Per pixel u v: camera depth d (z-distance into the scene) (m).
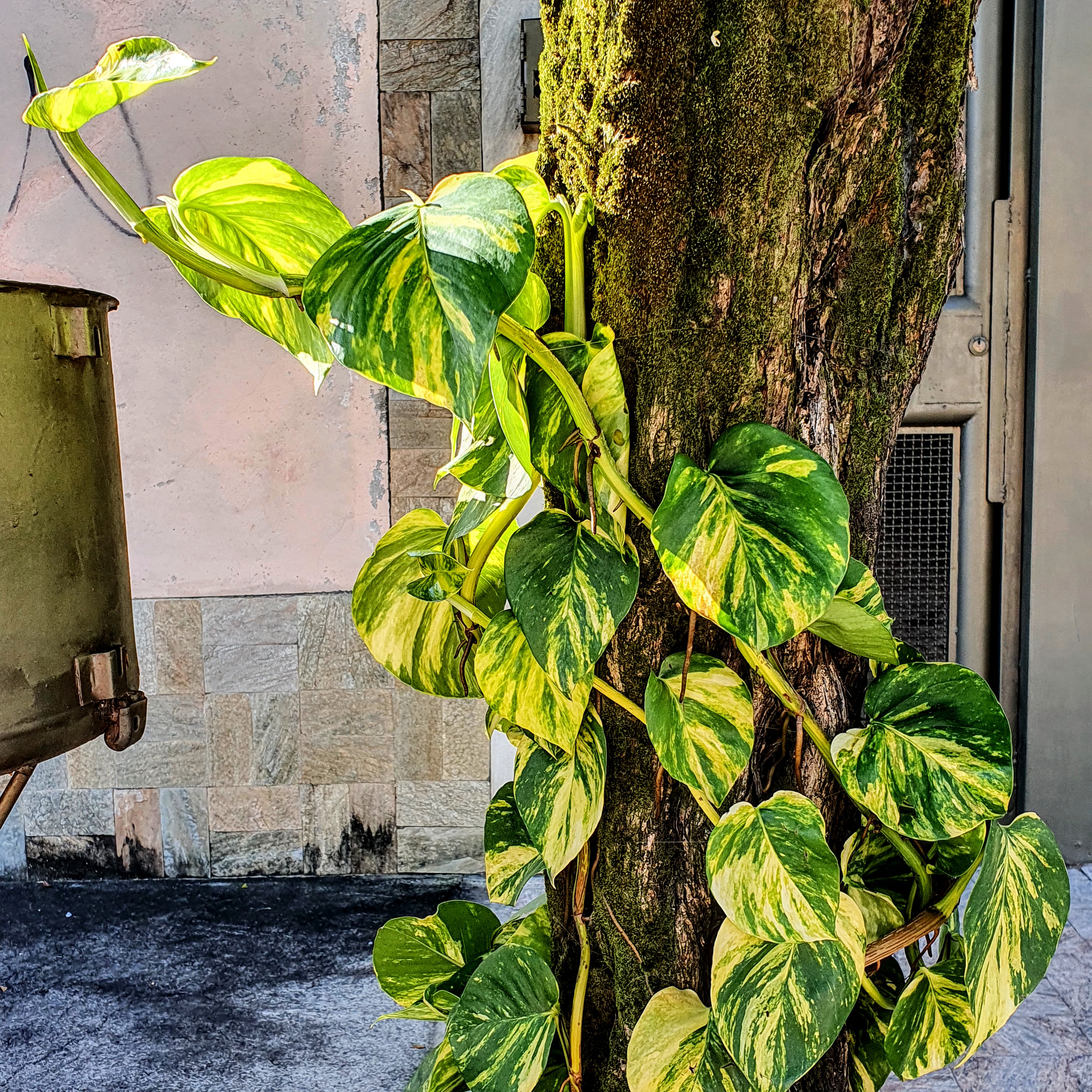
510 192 0.51
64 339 0.90
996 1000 0.75
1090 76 2.01
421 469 2.17
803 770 0.81
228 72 2.06
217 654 2.23
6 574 0.85
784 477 0.67
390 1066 1.60
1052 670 2.16
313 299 0.52
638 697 0.79
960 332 2.13
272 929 2.05
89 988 1.85
